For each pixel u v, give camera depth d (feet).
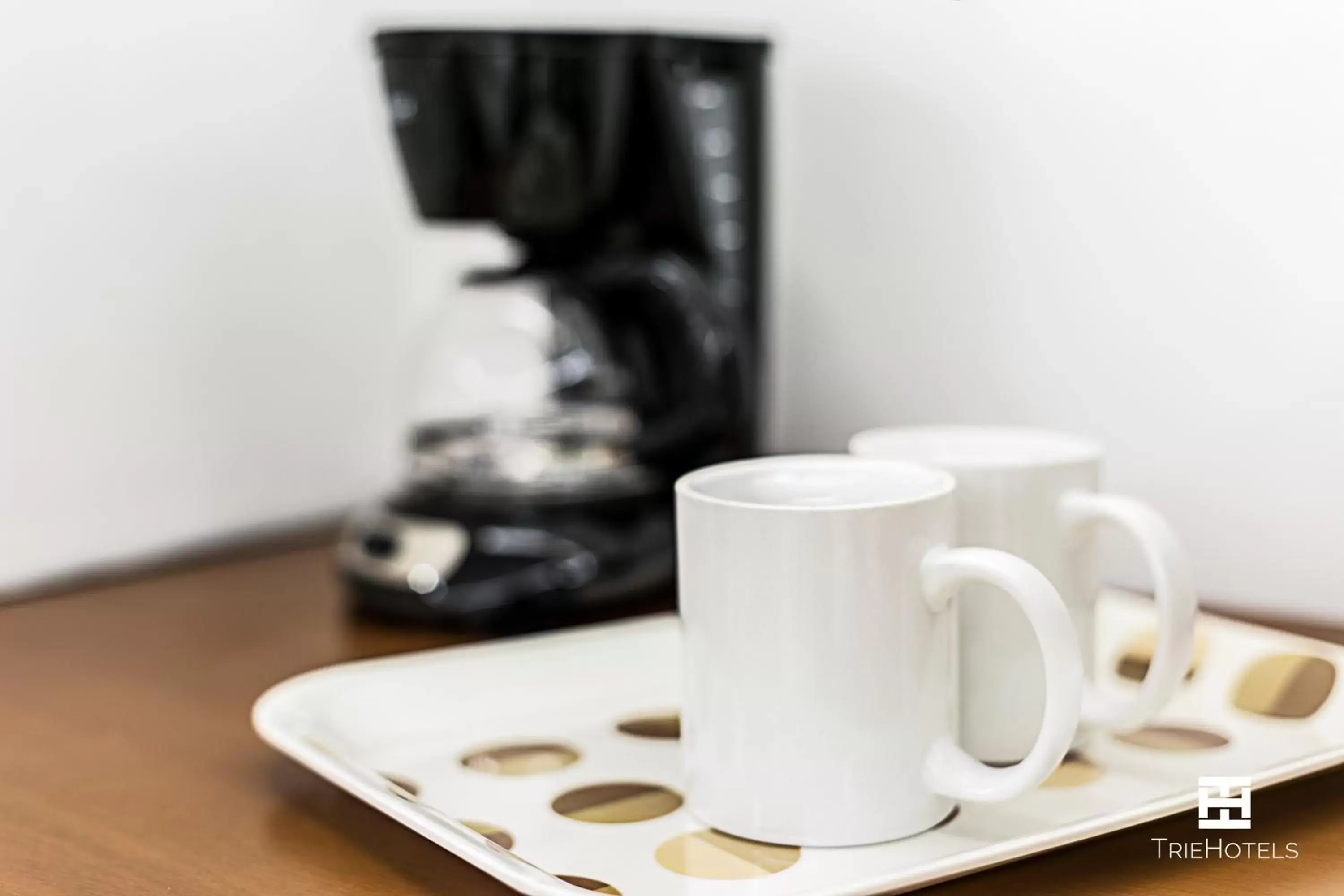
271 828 2.70
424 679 3.03
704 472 2.68
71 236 3.54
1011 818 2.64
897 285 3.59
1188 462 3.31
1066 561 2.75
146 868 2.60
